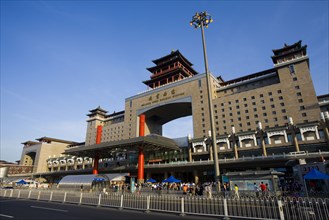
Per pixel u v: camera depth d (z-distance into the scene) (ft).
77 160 344.49
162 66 348.79
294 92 217.36
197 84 277.23
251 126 229.45
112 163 285.84
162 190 119.14
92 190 140.26
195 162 197.16
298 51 233.14
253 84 262.67
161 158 250.78
